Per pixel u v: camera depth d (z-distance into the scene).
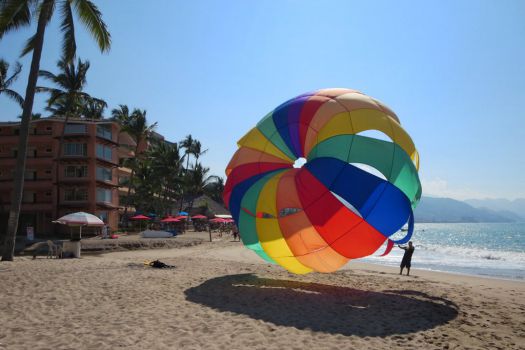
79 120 42.31
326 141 10.90
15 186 17.86
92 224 20.64
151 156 61.66
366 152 10.62
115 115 57.00
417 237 98.88
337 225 10.41
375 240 10.39
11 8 17.47
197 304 9.33
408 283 14.38
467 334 7.63
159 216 62.03
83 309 8.61
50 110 50.78
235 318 8.14
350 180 10.34
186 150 72.19
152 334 6.88
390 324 8.07
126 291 10.61
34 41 19.00
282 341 6.73
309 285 12.48
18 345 6.19
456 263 28.86
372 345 6.71
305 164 11.14
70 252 20.58
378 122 10.90
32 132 42.81
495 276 21.27
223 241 40.84
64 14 19.55
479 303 10.90
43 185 41.91
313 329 7.53
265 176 11.90
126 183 58.56
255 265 18.02
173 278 12.97
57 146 42.28
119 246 28.78
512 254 39.19
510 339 7.41
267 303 9.65
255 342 6.62
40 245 25.02
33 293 10.09
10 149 43.19
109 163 44.59
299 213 10.79
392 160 10.57
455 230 165.50
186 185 68.75
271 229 11.34
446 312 9.42
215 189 96.00
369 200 10.33
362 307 9.53
